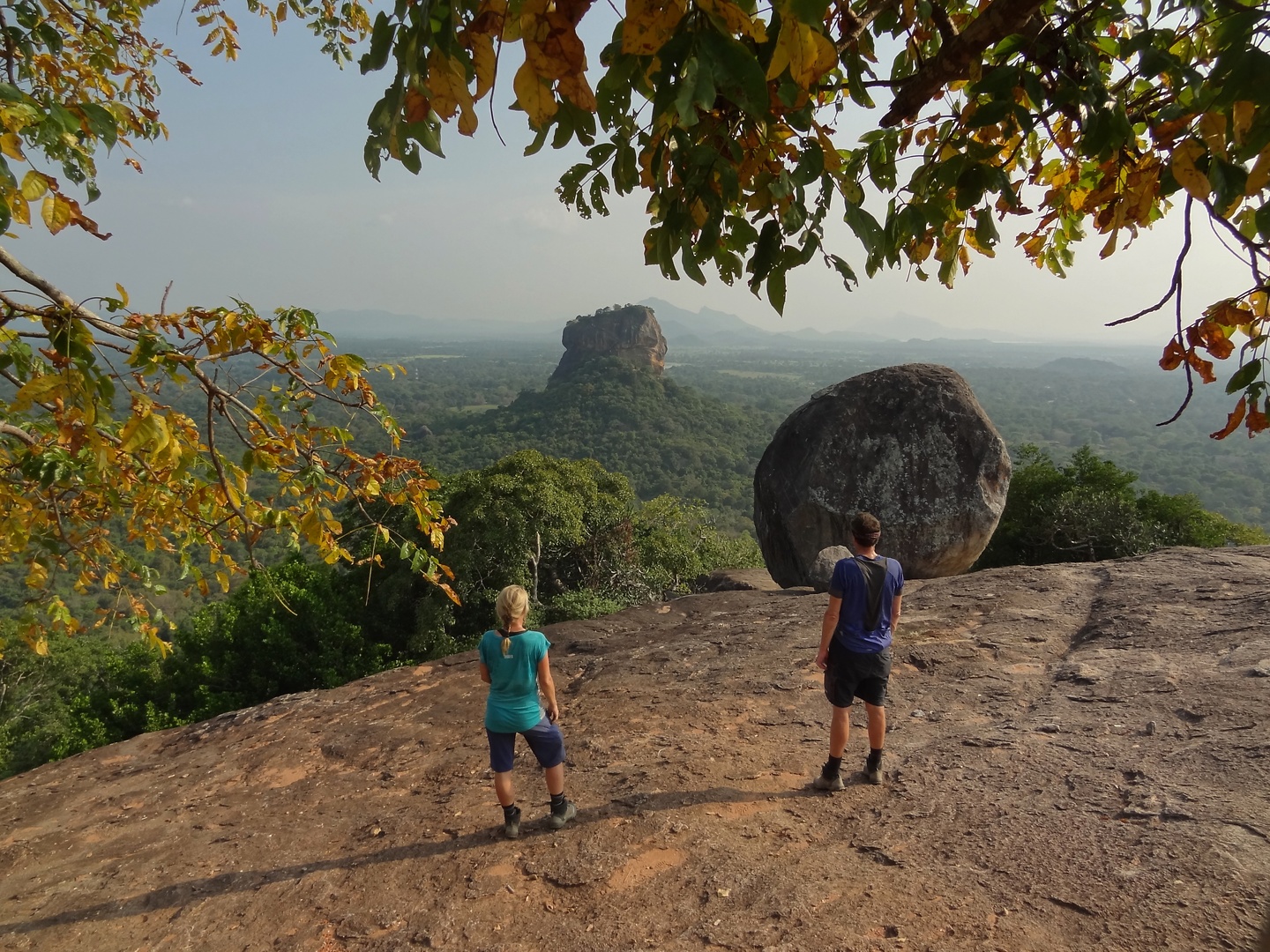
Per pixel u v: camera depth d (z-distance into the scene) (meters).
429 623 17.30
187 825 5.62
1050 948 2.91
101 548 4.52
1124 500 20.94
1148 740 4.54
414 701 7.72
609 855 4.19
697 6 1.33
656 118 1.51
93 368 2.66
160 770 6.89
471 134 1.44
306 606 17.75
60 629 4.70
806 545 11.48
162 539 4.43
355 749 6.68
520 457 20.14
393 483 4.12
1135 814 3.72
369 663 17.34
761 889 3.65
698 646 8.04
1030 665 6.34
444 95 1.41
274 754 6.84
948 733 5.21
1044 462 24.52
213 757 6.97
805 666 6.94
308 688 16.88
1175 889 3.09
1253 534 24.31
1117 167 2.02
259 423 3.55
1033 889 3.30
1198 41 2.13
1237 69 1.35
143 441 2.92
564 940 3.56
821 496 11.32
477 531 17.91
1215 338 1.73
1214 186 1.57
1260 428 1.71
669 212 1.79
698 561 23.55
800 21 1.24
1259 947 1.02
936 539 11.01
